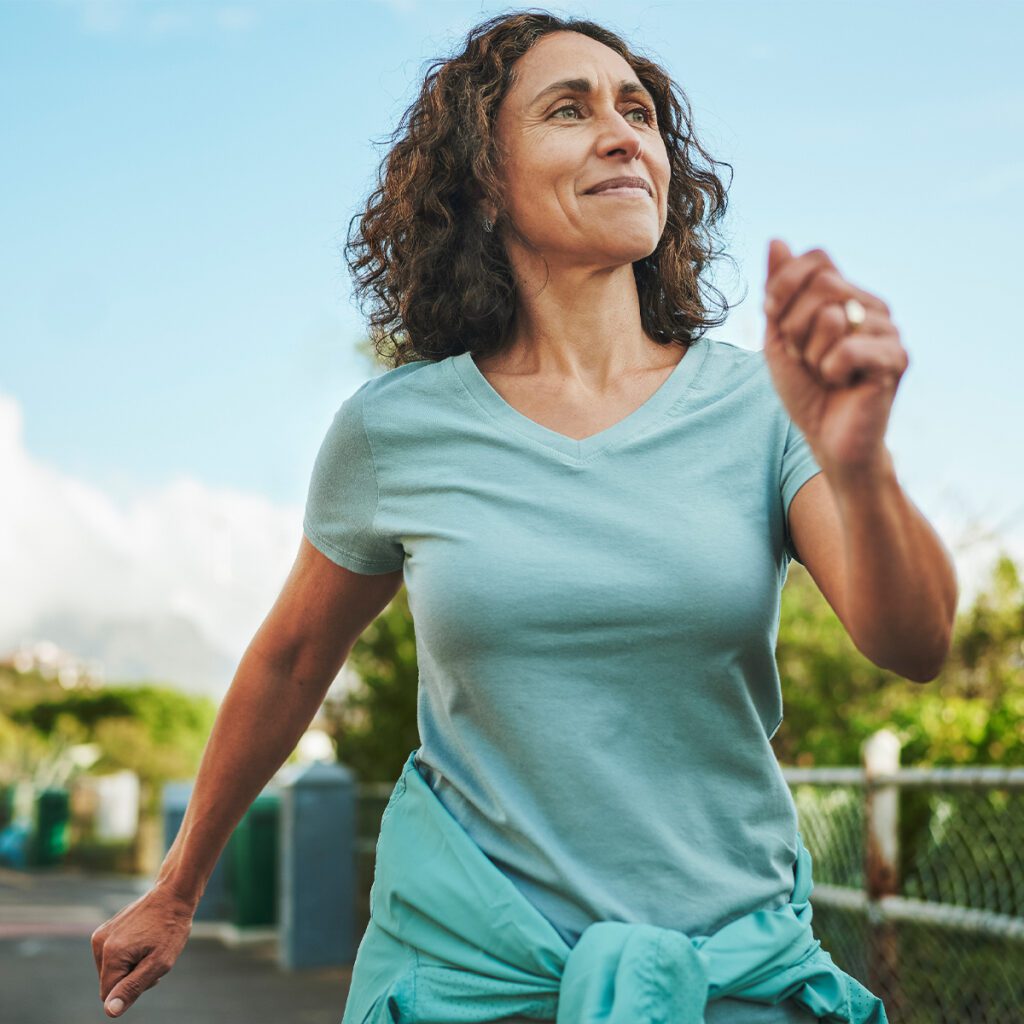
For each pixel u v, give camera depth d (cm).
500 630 158
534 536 161
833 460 127
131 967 200
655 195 180
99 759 4828
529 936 153
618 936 148
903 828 450
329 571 187
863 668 841
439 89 191
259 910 969
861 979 448
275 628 195
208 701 5409
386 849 170
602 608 156
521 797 158
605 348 178
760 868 158
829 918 476
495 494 165
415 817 168
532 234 178
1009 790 374
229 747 198
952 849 421
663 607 155
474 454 170
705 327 202
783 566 167
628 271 182
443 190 190
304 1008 685
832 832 480
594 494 162
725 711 157
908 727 557
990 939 396
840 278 124
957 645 836
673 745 157
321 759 970
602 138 175
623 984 143
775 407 167
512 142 180
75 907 1317
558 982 152
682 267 200
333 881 834
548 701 157
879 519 130
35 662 6206
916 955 427
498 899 156
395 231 202
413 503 172
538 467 166
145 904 201
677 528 158
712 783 157
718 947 150
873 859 432
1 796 2478
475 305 186
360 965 170
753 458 164
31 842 2011
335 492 182
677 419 166
